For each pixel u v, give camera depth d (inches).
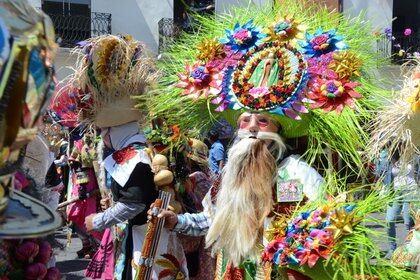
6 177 39.0
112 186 118.6
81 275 205.8
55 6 524.7
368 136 94.4
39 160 84.4
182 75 104.5
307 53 94.9
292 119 91.1
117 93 120.8
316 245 76.8
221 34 106.3
